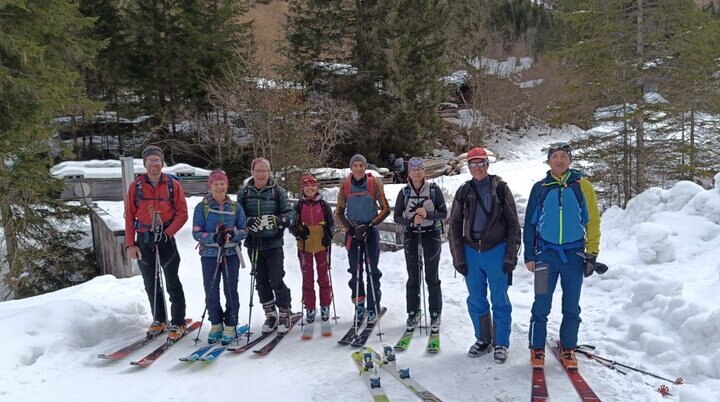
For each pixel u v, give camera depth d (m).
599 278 5.94
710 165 11.95
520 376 4.08
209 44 21.03
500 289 4.38
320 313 5.96
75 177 14.71
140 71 21.16
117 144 23.47
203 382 4.24
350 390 3.99
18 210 11.54
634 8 11.55
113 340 5.17
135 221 5.08
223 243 4.88
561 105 12.62
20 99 9.19
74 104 10.84
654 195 7.66
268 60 18.19
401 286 7.25
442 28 26.48
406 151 24.91
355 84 23.34
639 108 11.23
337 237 10.73
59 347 4.83
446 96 28.81
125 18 21.08
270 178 5.36
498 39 37.88
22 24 9.41
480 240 4.35
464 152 31.06
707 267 5.58
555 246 4.04
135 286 6.55
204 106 21.12
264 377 4.29
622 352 4.25
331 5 24.17
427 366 4.37
